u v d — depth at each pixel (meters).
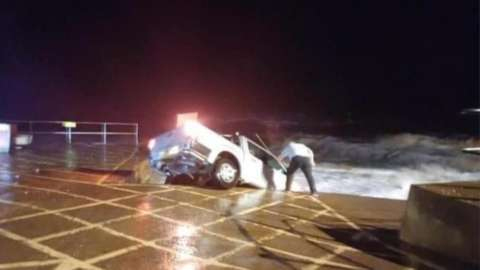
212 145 11.09
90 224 7.48
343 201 10.79
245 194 10.91
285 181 12.94
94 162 14.45
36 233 6.89
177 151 10.98
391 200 11.15
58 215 7.89
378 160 20.83
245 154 11.71
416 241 7.25
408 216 7.54
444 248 6.61
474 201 6.32
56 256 6.02
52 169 12.66
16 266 5.62
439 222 6.75
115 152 17.08
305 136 29.78
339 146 24.73
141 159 15.36
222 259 6.28
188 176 11.82
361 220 8.95
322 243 7.27
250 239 7.27
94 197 9.39
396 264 6.37
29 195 9.21
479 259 5.98
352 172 17.48
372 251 6.94
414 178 16.97
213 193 10.71
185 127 11.17
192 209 8.95
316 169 17.89
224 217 8.52
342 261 6.44
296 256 6.57
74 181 11.03
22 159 14.33
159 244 6.73
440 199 6.75
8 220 7.47
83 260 5.94
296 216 9.00
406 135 30.86
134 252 6.33
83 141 20.95
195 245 6.80
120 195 9.72
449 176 17.41
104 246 6.50
